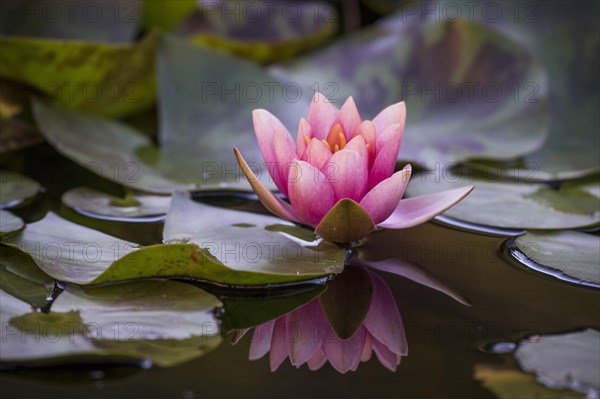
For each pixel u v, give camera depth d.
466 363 1.04
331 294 1.09
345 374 1.04
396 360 1.04
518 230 1.14
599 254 1.11
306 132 1.11
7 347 1.03
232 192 1.18
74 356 1.03
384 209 1.10
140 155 1.21
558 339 1.05
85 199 1.16
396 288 1.09
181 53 1.26
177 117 1.25
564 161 1.22
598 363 1.04
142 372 1.03
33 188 1.17
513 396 1.02
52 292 1.07
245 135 1.24
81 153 1.20
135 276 1.08
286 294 1.08
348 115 1.12
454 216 1.15
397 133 1.10
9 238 1.10
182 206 1.13
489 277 1.10
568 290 1.09
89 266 1.08
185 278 1.08
